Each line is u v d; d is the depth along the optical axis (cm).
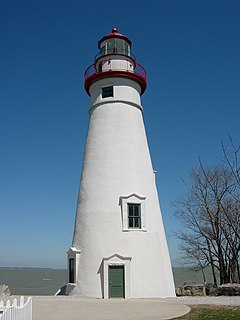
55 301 1894
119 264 2100
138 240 2167
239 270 3025
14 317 1046
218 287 2414
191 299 1988
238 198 2773
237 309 1602
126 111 2420
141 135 2447
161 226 2347
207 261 3300
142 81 2552
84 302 1852
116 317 1368
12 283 7475
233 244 3011
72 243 2327
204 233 3303
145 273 2114
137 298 2041
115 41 2608
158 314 1441
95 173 2328
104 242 2159
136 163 2339
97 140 2392
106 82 2480
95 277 2105
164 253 2269
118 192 2250
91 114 2514
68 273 2278
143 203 2256
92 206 2266
